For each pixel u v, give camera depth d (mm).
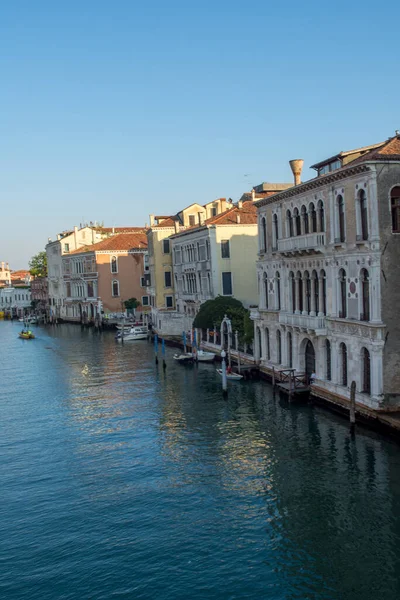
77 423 30203
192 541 17297
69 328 87312
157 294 64625
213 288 49094
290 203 31734
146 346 58938
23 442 27328
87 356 54656
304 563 15875
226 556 16422
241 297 49656
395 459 21891
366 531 17234
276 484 20703
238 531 17719
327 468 21656
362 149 28266
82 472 23109
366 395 24859
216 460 23422
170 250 64438
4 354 60469
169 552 16766
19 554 17078
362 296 25047
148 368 45438
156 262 64312
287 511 18719
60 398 36594
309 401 30172
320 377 29312
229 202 66000
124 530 18203
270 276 35250
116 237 85375
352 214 25328
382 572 15297
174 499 20141
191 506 19547
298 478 21031
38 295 119562
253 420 28203
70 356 55469
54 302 104188
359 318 25188
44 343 68750
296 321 30750
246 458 23344
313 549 16500
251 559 16219
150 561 16375
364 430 24906
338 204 26703
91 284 83688
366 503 18859
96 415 31609
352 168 24359
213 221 49594
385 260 23750
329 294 27922
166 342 57906
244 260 49531
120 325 75625
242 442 25188
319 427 26297
